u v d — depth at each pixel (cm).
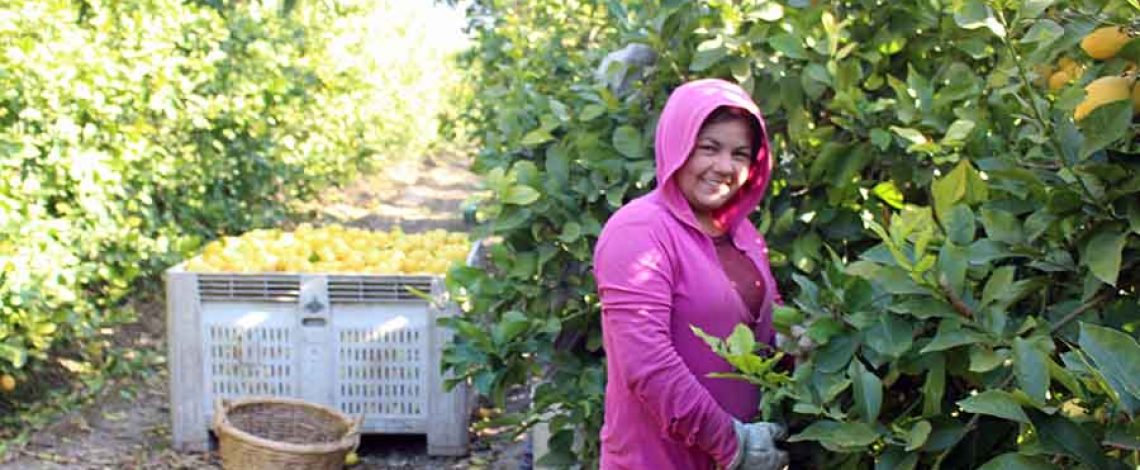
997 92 240
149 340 697
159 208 822
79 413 564
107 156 627
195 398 518
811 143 276
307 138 1065
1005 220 183
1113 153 172
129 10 705
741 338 193
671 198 223
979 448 192
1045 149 195
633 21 353
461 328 293
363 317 513
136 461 508
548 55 646
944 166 259
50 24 588
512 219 289
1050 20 193
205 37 797
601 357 309
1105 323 182
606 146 297
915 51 285
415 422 519
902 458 182
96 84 621
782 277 284
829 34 260
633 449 227
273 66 930
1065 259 180
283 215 1046
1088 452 146
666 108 226
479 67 1051
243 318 513
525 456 416
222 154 873
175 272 512
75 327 548
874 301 196
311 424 493
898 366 196
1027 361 155
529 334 293
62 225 555
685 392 212
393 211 1290
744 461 213
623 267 217
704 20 298
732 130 221
